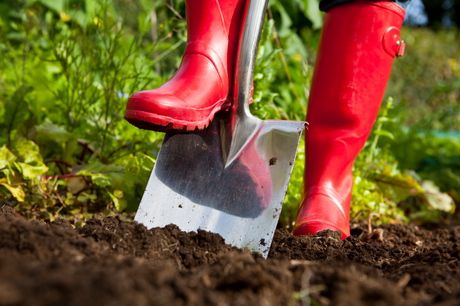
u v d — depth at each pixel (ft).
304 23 10.09
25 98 6.95
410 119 15.89
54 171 6.17
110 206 5.46
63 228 3.36
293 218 5.56
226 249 3.69
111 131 6.46
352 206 6.26
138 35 7.48
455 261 3.52
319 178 4.78
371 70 4.63
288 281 2.73
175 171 4.31
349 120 4.71
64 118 6.84
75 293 2.16
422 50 22.68
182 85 4.05
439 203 7.24
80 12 10.02
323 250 3.97
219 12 4.24
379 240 5.20
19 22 10.52
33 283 2.19
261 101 6.16
